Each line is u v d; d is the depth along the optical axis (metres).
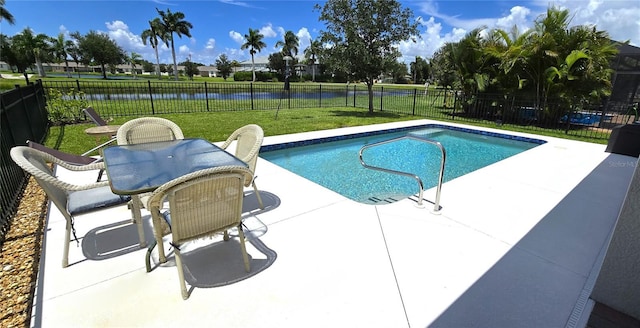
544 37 9.30
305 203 3.32
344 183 5.09
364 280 2.08
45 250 2.37
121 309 1.79
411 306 1.86
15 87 5.23
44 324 1.68
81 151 5.48
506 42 10.71
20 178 3.81
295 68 53.72
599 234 2.76
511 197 3.61
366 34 11.19
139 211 2.35
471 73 11.59
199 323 1.71
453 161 6.57
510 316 1.79
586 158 5.59
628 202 1.67
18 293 1.92
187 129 7.80
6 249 2.41
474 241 2.60
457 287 2.03
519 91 10.46
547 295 1.96
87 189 2.37
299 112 12.13
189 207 1.84
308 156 6.64
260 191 3.66
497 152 7.38
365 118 10.77
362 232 2.72
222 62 54.94
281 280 2.07
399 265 2.25
